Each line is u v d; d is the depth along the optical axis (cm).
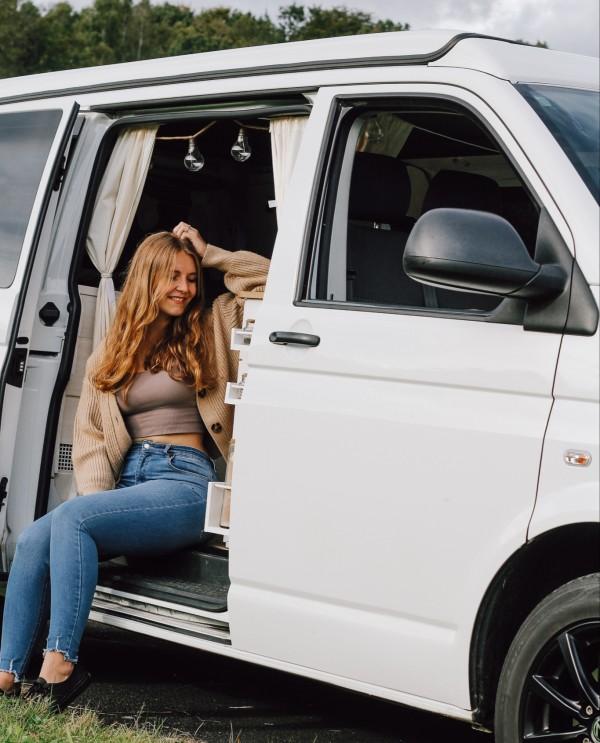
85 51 8719
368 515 361
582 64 391
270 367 388
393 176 432
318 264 392
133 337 459
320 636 374
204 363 462
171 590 429
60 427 488
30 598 435
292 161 417
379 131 452
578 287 330
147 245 463
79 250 482
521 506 333
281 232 398
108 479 464
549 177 343
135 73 469
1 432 466
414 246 329
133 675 500
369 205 428
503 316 344
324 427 371
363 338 368
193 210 557
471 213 329
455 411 347
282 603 382
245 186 566
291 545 378
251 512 387
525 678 336
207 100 436
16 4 8669
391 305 370
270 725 441
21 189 489
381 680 364
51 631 421
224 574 434
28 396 476
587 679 326
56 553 427
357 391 367
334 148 396
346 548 366
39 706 405
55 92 497
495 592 340
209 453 482
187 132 523
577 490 322
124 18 8856
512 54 374
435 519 348
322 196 395
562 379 329
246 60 430
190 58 453
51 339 479
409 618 355
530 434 332
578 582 330
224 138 531
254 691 488
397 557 355
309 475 374
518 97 359
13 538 473
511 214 463
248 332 430
